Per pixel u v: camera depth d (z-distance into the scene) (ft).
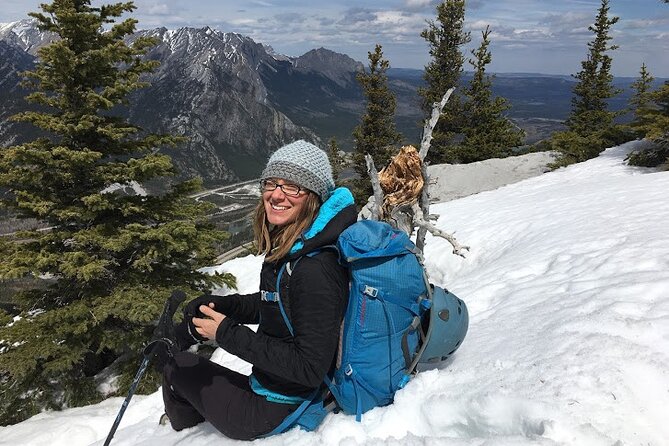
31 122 26.73
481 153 76.89
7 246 26.02
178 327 8.88
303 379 6.91
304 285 6.81
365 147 78.95
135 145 29.19
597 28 90.68
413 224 15.92
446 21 79.51
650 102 46.39
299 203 7.09
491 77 79.82
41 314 26.27
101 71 28.81
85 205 27.81
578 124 87.97
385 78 78.64
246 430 8.20
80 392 25.39
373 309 7.36
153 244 27.96
